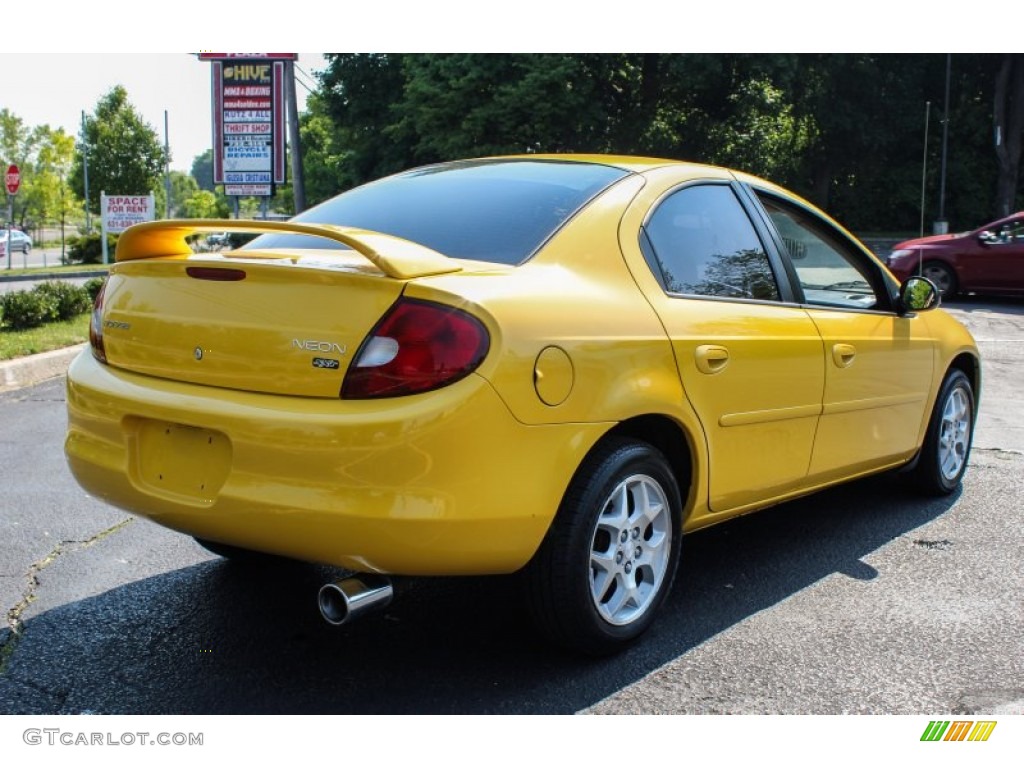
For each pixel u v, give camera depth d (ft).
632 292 10.50
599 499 9.75
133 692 9.59
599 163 12.03
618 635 10.30
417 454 8.44
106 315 10.45
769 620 11.48
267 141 74.38
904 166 128.98
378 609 9.09
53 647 10.57
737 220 12.55
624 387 9.86
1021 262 49.83
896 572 13.16
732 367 11.30
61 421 22.59
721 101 97.81
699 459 11.00
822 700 9.58
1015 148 115.55
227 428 8.95
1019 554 13.96
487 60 88.12
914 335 15.29
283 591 12.28
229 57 73.72
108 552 13.67
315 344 8.74
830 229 14.28
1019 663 10.44
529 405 8.96
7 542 14.02
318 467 8.55
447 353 8.59
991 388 27.58
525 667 10.19
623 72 93.66
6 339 32.99
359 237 8.92
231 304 9.30
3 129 219.41
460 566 8.98
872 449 14.52
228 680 9.87
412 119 93.40
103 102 145.59
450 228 10.62
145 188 145.69
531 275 9.70
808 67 106.01
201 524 9.30
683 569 13.21
